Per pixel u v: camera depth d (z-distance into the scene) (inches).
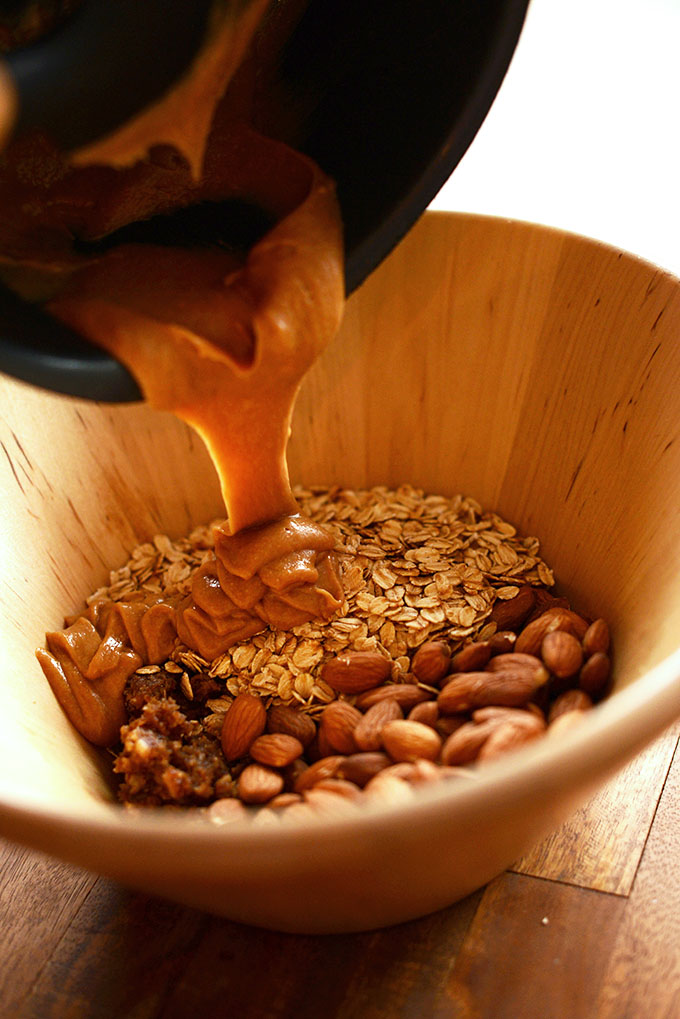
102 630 21.1
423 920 18.7
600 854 19.1
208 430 18.9
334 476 23.7
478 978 18.1
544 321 21.3
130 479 22.5
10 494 20.7
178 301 17.7
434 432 23.0
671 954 18.1
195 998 18.1
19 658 19.7
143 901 19.2
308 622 20.4
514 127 36.9
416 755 18.0
